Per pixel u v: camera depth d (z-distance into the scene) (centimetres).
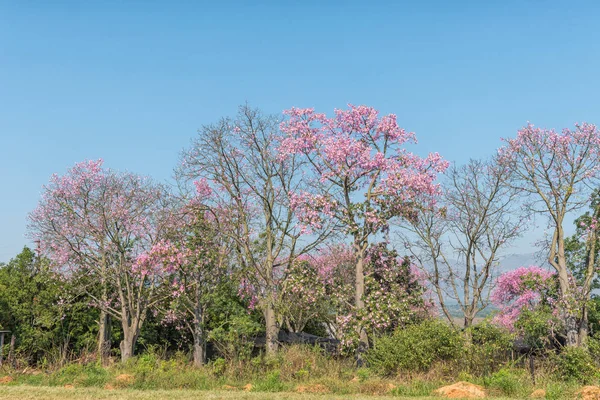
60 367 2070
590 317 3103
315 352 2161
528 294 3331
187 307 3319
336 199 2747
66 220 3253
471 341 2042
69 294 3666
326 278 3072
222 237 3083
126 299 3559
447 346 1977
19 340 3512
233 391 1606
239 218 3012
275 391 1648
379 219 2662
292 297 3316
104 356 3222
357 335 2550
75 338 3809
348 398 1416
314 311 3781
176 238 3091
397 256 2984
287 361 2027
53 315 3681
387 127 2802
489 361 1950
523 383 1698
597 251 3119
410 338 1984
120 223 3297
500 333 2073
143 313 3338
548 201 2959
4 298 3662
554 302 2914
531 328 2584
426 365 1912
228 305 3195
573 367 1869
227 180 3000
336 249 3719
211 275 3148
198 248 3039
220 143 2945
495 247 2927
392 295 2691
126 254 3331
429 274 2991
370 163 2705
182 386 1781
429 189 2728
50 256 3381
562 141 2933
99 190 3306
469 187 3066
